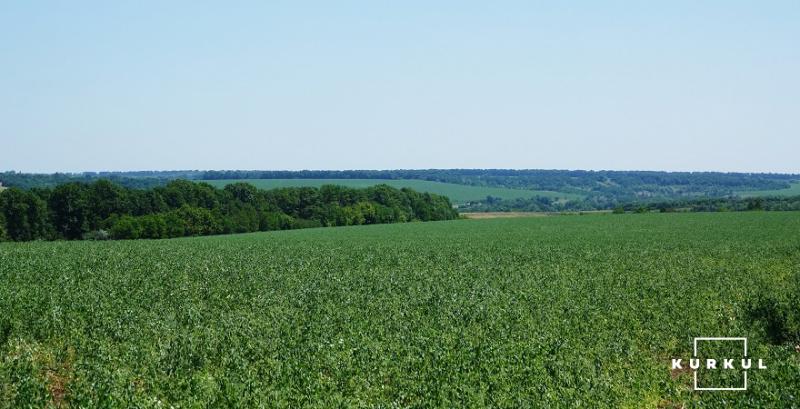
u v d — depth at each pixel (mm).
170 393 17875
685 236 77500
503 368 19781
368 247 66375
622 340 23594
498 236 84812
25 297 30375
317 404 16922
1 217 95000
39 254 55094
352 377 19141
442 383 18406
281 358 20812
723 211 157000
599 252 57156
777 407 16938
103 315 26922
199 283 37469
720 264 47312
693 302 31156
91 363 19688
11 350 21453
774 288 35188
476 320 27609
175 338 23438
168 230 102938
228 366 20547
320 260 51125
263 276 40688
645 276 40312
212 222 109438
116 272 41812
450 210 167375
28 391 16859
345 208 137250
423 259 51688
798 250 57281
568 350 22188
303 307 30484
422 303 31219
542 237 81000
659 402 18234
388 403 17078
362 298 32562
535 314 28500
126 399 16969
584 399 17438
